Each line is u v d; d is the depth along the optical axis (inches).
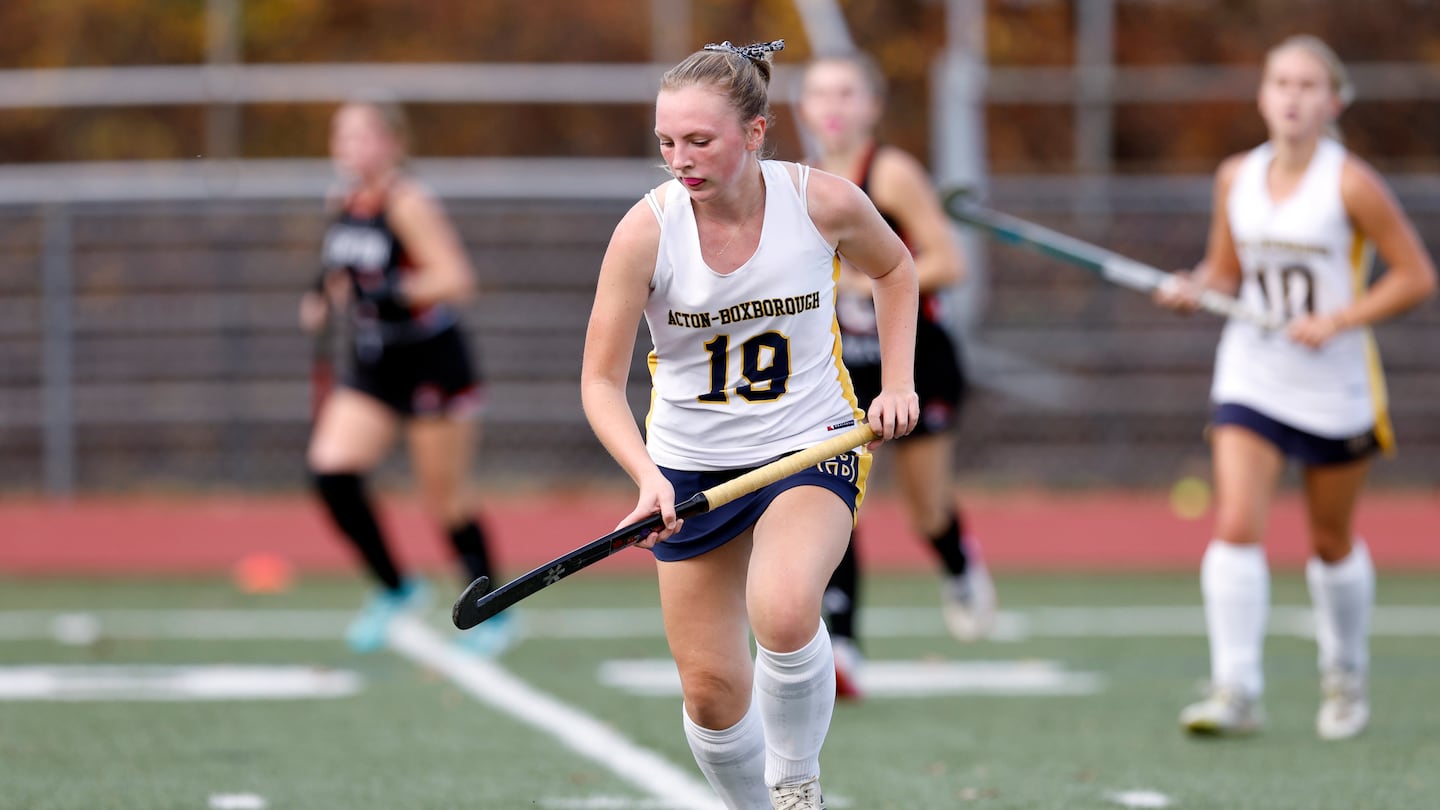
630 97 1785.2
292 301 1731.1
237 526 1561.3
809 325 521.3
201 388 1724.9
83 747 751.7
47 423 1707.7
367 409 1024.9
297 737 777.6
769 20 1923.0
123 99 1711.4
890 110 1985.7
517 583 471.8
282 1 1971.0
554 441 1740.9
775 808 515.2
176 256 1726.1
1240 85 1831.9
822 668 499.2
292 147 1847.9
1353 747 759.7
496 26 1998.0
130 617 1181.7
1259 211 787.4
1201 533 1556.3
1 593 1305.4
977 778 691.4
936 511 967.6
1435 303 1771.7
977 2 1833.2
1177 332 1768.0
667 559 523.8
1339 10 2071.9
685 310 508.4
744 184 503.2
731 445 524.7
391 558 1030.4
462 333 1040.8
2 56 1964.8
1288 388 776.3
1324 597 793.6
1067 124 1902.1
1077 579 1391.5
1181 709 858.1
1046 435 1763.0
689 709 520.1
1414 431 1766.7
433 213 1011.3
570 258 1749.5
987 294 1766.7
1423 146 1908.2
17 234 1712.6
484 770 705.0
